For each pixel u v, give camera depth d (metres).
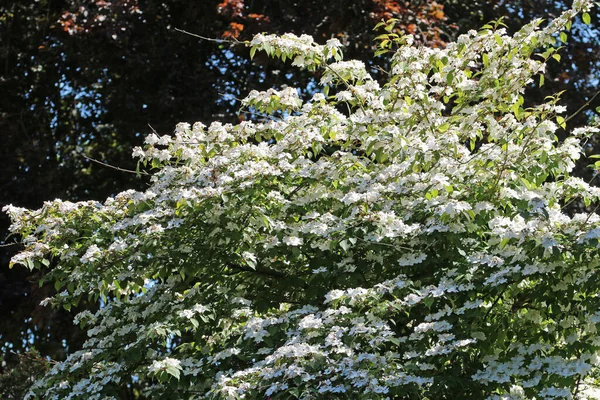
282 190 5.44
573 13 5.82
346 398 4.45
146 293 5.97
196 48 10.99
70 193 10.92
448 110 9.05
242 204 5.18
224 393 4.42
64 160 11.09
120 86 10.45
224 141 5.88
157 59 10.48
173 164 6.64
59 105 11.51
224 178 5.17
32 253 5.48
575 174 10.09
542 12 10.90
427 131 5.76
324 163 5.33
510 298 5.09
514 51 5.91
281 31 9.89
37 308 9.99
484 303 4.92
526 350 4.79
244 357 4.96
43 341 10.95
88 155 10.93
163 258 5.47
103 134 10.79
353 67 6.16
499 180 5.00
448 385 4.50
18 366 9.12
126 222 5.45
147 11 10.56
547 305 4.80
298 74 10.10
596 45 11.28
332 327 4.51
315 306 5.29
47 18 11.44
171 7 10.99
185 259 5.43
